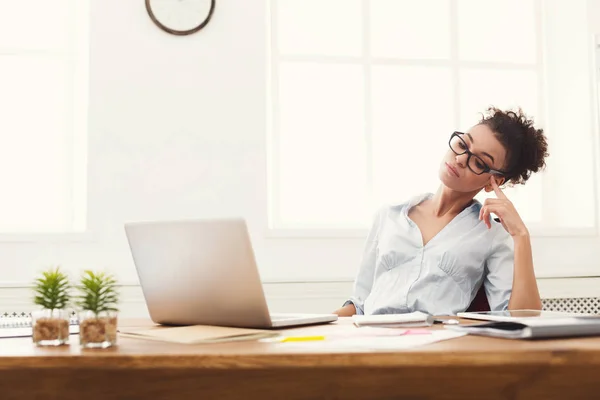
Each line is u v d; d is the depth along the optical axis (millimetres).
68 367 887
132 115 3119
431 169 3531
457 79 3564
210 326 1314
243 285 1261
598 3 3520
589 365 902
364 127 3467
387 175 3504
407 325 1336
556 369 904
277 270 3184
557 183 3605
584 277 3297
